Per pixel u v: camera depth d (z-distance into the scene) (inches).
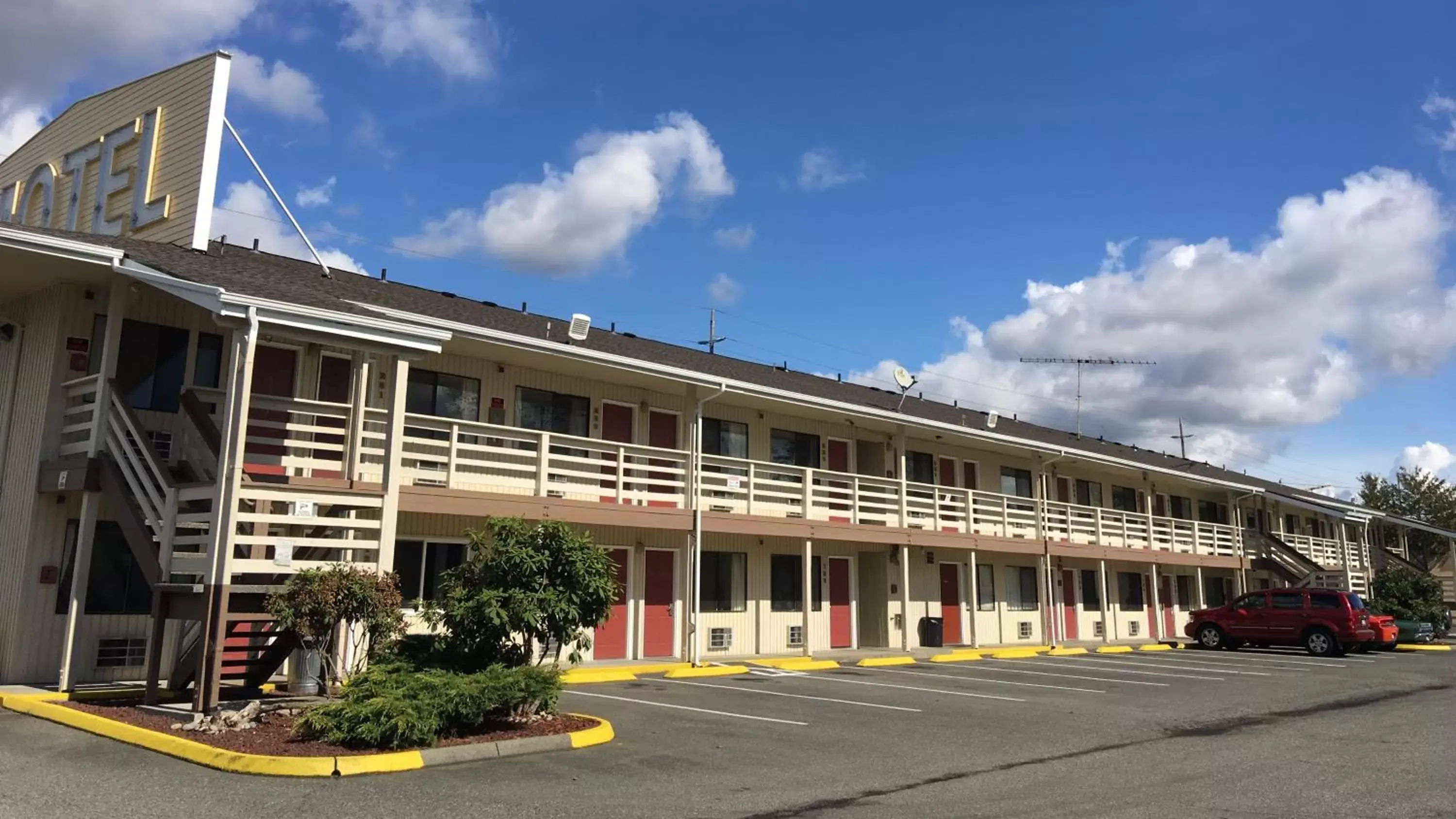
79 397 549.3
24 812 283.4
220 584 422.0
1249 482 1782.7
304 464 558.6
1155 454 1862.7
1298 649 1163.3
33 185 776.3
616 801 316.8
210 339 601.6
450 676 402.9
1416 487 2583.7
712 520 799.7
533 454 698.8
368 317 465.1
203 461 541.6
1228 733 488.4
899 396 1254.3
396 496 487.8
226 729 391.2
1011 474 1244.5
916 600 1063.6
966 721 518.0
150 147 669.3
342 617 421.7
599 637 778.8
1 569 550.3
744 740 440.1
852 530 916.6
